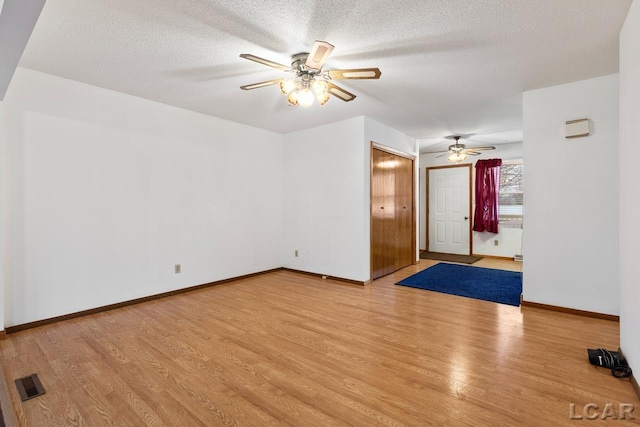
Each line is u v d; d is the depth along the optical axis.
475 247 6.65
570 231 3.07
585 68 2.74
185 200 3.91
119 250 3.33
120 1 1.84
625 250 2.06
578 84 3.01
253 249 4.79
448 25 2.10
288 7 1.90
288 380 1.96
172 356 2.27
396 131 5.04
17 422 1.57
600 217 2.93
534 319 2.97
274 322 2.92
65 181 2.96
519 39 2.28
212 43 2.32
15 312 2.69
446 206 7.01
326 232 4.65
